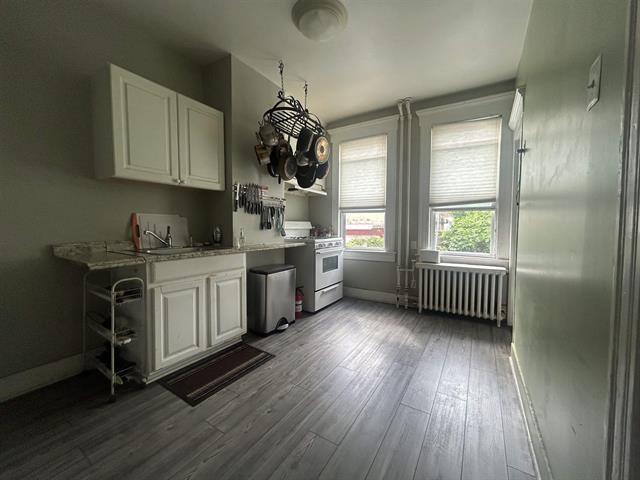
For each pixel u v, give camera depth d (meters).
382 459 1.26
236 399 1.67
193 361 2.11
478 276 2.97
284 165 2.67
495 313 2.95
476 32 2.18
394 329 2.82
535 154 1.60
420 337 2.62
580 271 0.86
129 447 1.30
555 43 1.26
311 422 1.48
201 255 2.04
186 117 2.23
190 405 1.61
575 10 1.00
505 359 2.19
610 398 0.61
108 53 2.02
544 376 1.22
